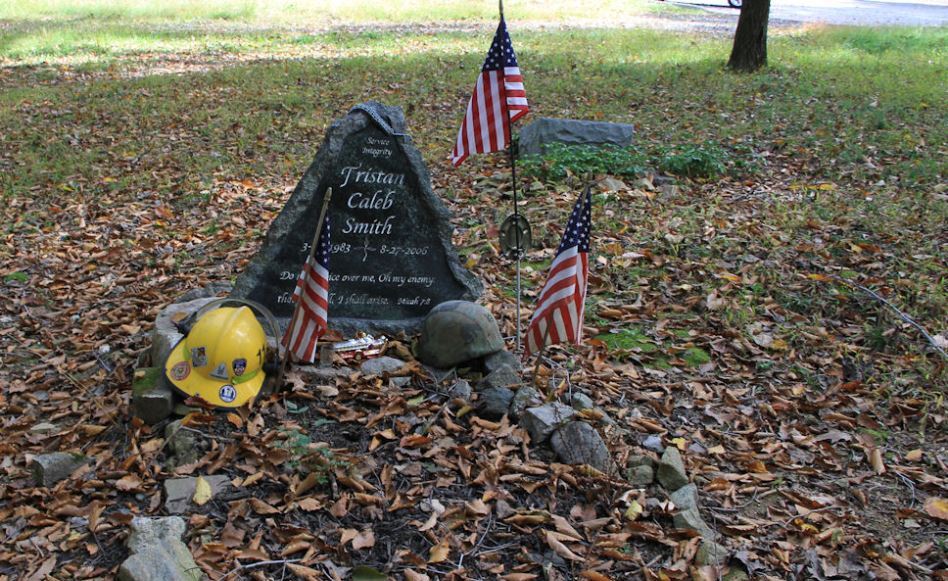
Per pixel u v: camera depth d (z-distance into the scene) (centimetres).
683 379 350
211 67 915
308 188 351
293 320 325
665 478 295
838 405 337
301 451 296
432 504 284
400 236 363
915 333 378
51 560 266
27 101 751
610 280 417
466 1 1526
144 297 411
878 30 1120
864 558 274
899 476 306
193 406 312
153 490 290
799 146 599
